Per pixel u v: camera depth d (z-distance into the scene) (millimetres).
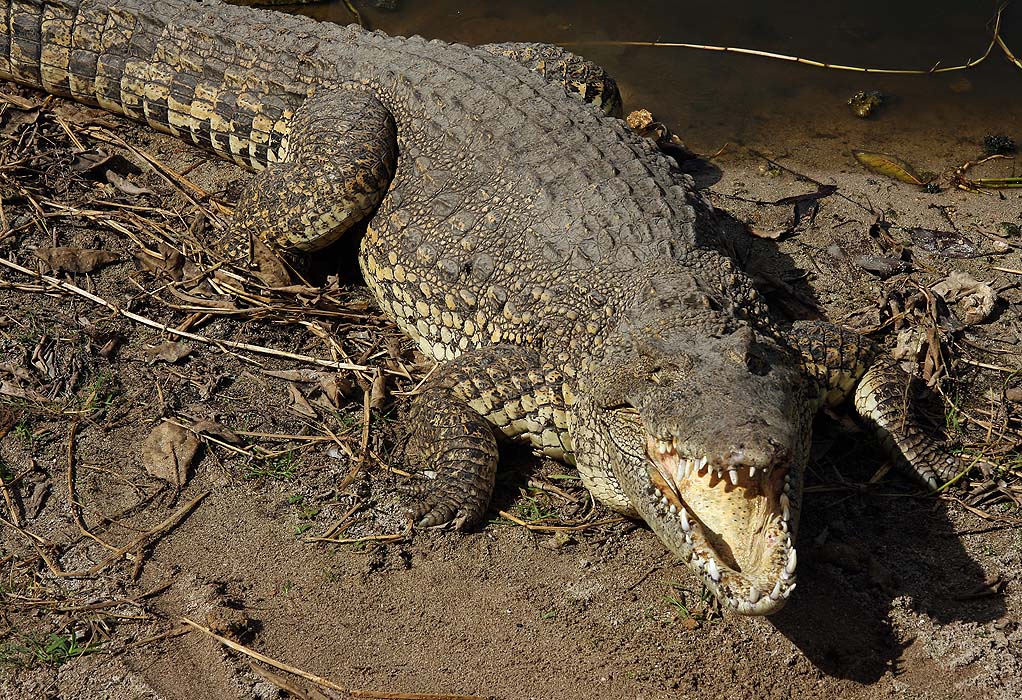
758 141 7703
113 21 7082
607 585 4453
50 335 5570
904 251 6559
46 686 3973
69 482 4828
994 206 7027
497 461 4930
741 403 3918
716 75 8414
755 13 9227
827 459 5160
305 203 5867
